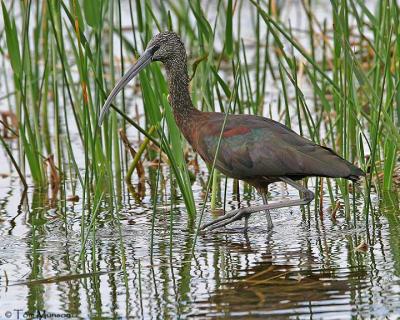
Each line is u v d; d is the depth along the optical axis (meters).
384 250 11.06
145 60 12.84
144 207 13.55
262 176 11.95
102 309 9.41
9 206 13.83
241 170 11.98
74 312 9.37
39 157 15.07
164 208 13.48
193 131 12.77
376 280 9.97
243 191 14.42
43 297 9.85
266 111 18.22
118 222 10.54
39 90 17.06
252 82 20.17
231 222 12.08
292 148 11.60
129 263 10.97
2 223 12.88
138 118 16.97
